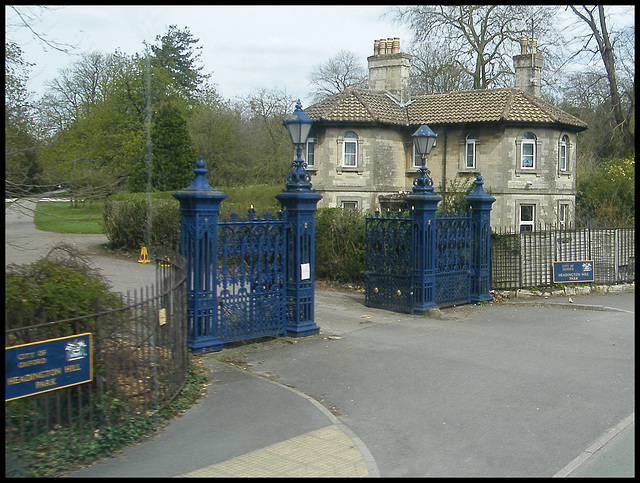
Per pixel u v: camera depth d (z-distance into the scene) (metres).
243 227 10.70
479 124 28.94
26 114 9.09
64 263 7.57
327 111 29.36
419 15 36.78
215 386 8.35
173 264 8.84
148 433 6.54
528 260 17.48
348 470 5.79
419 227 14.45
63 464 5.54
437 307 14.59
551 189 29.42
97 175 9.58
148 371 6.73
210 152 37.38
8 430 5.27
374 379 9.06
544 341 11.89
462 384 8.94
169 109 31.16
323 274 19.44
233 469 5.70
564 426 7.36
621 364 10.23
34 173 8.97
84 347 5.82
